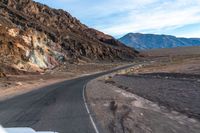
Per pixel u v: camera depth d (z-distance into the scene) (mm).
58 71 84562
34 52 82188
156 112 17969
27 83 52406
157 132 12250
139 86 39156
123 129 12703
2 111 19250
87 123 14117
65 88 39938
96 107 20234
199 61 91688
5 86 43750
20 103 23812
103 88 39188
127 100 24734
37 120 15242
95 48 135125
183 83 35656
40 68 79750
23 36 84500
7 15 113625
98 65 111188
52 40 119000
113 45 165375
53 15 150500
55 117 16078
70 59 109688
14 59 71500
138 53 168375
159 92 29766
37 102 24031
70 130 12523
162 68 82875
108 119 15305
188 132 12367
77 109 19203
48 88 41656
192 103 20984
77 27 162500
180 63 94438
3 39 73562
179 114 17172
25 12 133875
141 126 13398
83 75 83812
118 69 99562
